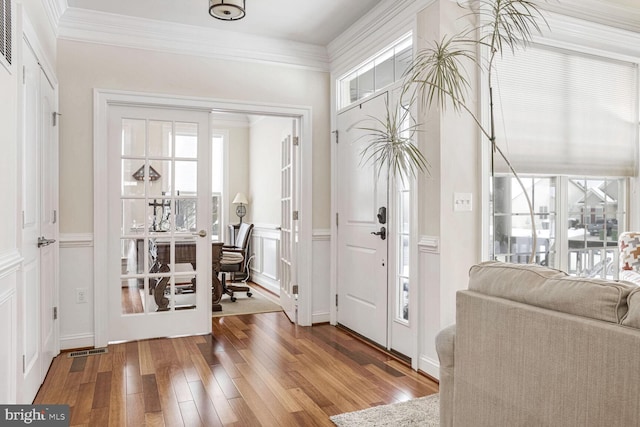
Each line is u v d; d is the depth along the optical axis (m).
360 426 2.13
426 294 2.87
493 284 1.55
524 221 3.17
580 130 3.27
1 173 1.72
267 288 5.93
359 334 3.73
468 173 2.83
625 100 3.45
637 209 3.53
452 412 1.71
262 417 2.24
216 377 2.78
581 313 1.24
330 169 4.20
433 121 2.81
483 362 1.52
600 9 3.20
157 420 2.20
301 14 3.41
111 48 3.46
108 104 3.49
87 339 3.39
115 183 3.51
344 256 3.98
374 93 3.51
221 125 6.80
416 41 2.95
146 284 3.61
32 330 2.40
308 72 4.11
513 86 3.00
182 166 3.73
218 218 6.83
